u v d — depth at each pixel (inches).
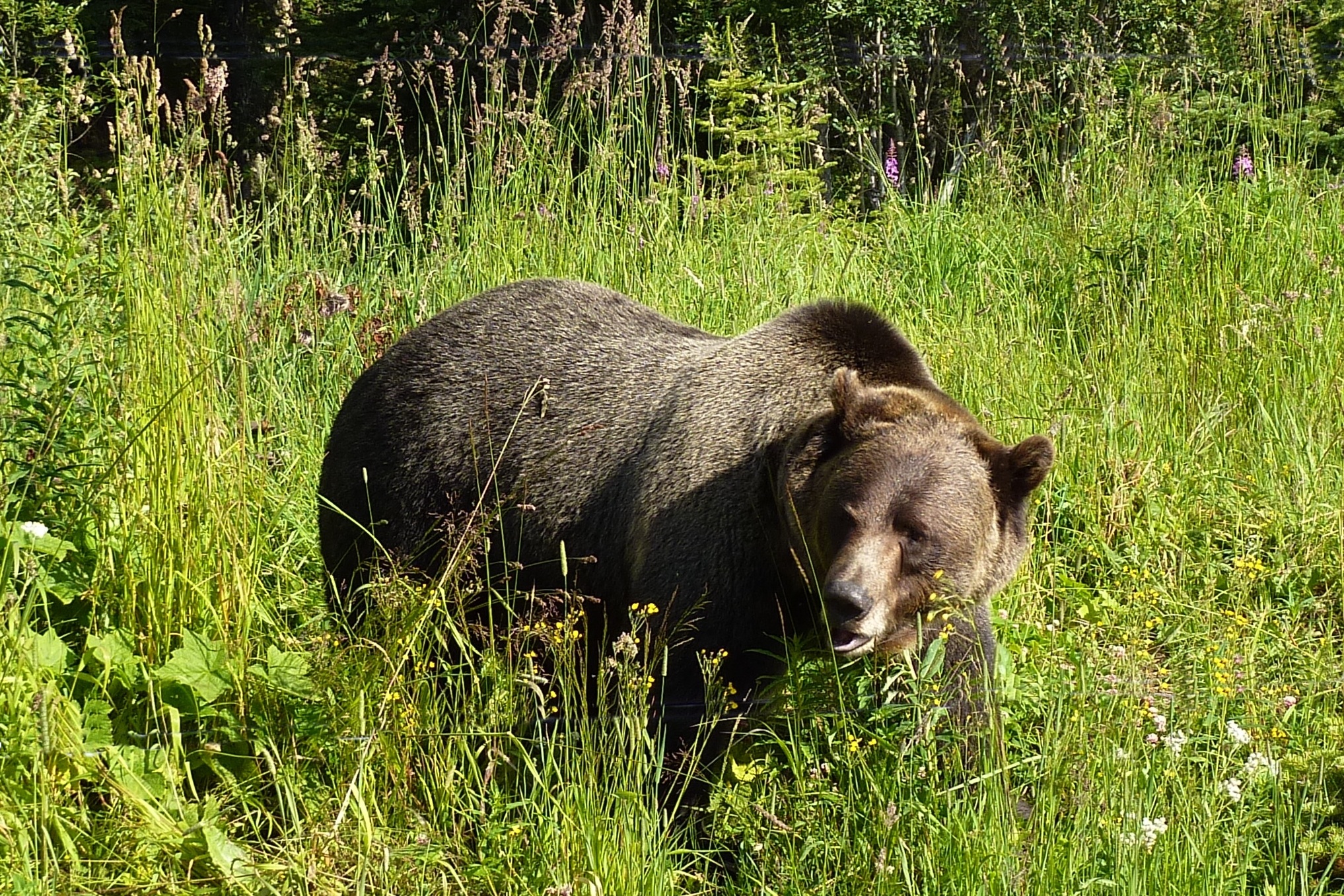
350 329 567.5
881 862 297.9
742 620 353.1
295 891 290.7
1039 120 866.8
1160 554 470.9
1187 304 617.0
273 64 1082.7
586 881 293.4
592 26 1060.5
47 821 281.9
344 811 300.2
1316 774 344.2
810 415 362.0
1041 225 732.0
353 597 410.0
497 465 364.5
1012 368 557.0
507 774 337.1
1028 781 338.3
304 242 654.5
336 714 328.8
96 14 1092.5
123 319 374.9
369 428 422.0
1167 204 699.4
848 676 352.8
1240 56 888.9
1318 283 649.0
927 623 334.6
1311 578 470.9
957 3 1055.0
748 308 605.9
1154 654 408.2
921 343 589.3
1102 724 325.4
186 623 353.4
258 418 477.1
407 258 647.8
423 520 406.9
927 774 331.0
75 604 354.3
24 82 463.5
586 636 380.2
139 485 359.6
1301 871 310.8
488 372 412.2
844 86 1066.7
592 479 387.9
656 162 694.5
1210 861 301.7
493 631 368.8
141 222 393.7
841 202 900.6
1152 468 511.5
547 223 634.2
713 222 692.1
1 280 369.1
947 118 1055.0
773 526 353.1
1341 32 919.0
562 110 701.3
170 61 1204.5
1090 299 640.4
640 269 631.2
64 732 297.4
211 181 507.8
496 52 749.3
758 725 362.0
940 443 339.9
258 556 395.9
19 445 355.3
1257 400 555.5
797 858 326.3
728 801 345.1
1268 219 681.6
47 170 436.5
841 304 382.3
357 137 1055.6
